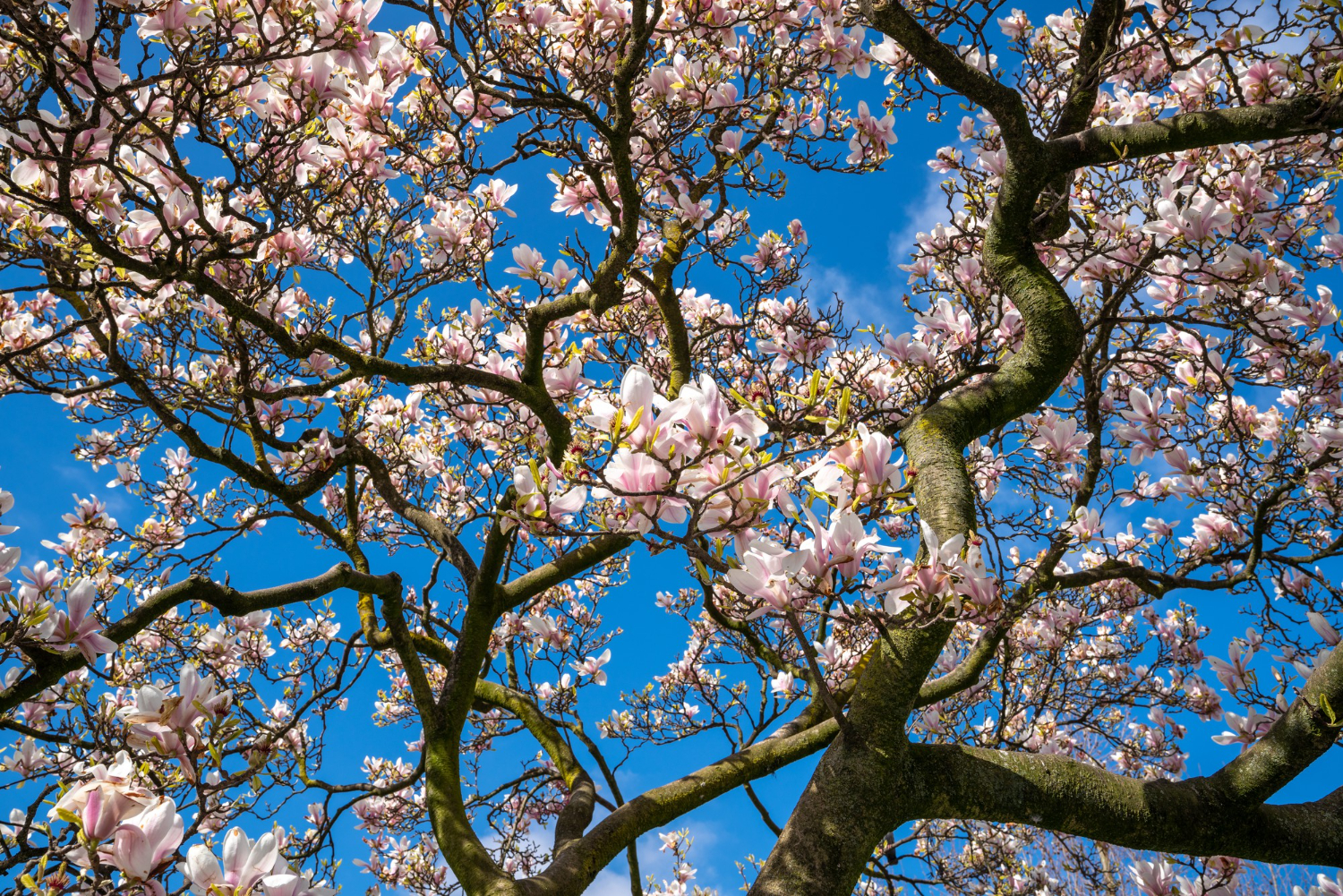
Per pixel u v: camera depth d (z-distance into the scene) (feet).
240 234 11.25
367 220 13.42
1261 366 14.87
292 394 11.98
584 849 10.77
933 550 6.19
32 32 6.35
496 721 23.59
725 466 5.64
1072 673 19.88
